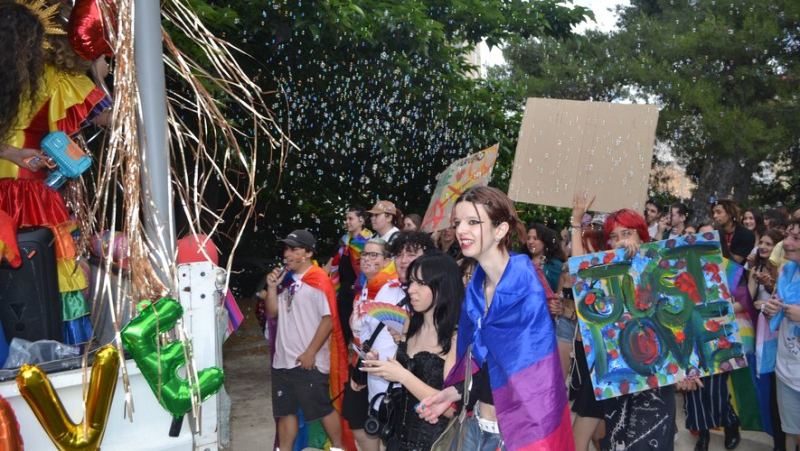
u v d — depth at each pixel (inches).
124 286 97.1
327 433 174.9
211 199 285.3
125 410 76.9
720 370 141.1
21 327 87.7
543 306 100.7
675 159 799.7
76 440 72.4
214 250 97.8
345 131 359.9
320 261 461.4
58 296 91.9
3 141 91.0
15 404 72.9
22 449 70.4
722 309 142.6
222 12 250.4
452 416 114.6
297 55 333.1
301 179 385.4
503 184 425.1
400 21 335.6
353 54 344.5
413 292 120.4
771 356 178.5
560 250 210.1
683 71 730.8
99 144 129.6
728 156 691.4
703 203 789.2
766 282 194.9
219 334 90.6
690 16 778.8
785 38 697.6
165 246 86.2
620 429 145.1
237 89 241.6
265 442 203.2
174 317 79.8
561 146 176.9
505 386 100.3
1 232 85.5
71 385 75.2
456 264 122.8
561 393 99.1
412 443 121.9
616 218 151.3
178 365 79.5
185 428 82.2
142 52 86.2
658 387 142.2
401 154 391.9
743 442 208.4
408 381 113.0
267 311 177.0
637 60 747.4
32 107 92.4
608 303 142.3
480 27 414.9
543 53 843.4
